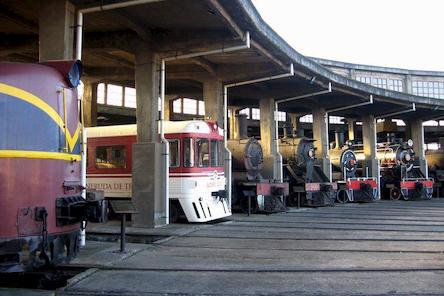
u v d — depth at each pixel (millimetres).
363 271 7367
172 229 12500
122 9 11430
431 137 36250
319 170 22359
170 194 14141
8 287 6605
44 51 9711
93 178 15625
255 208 17953
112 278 6914
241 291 6180
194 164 14195
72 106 6945
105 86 20938
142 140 13461
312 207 20609
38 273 7160
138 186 13227
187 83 18812
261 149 18844
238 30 12328
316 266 7730
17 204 5820
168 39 13289
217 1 10508
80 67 7066
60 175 6492
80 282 6680
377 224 13742
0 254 5621
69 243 6672
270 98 20203
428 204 22312
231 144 18219
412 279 6832
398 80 39188
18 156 5891
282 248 9570
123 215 9070
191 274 7191
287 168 21000
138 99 13531
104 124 24672
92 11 10133
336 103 23250
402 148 26422
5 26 12273
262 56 14859
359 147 27828
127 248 9414
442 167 30734
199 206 14062
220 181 15492
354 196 23812
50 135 6312
